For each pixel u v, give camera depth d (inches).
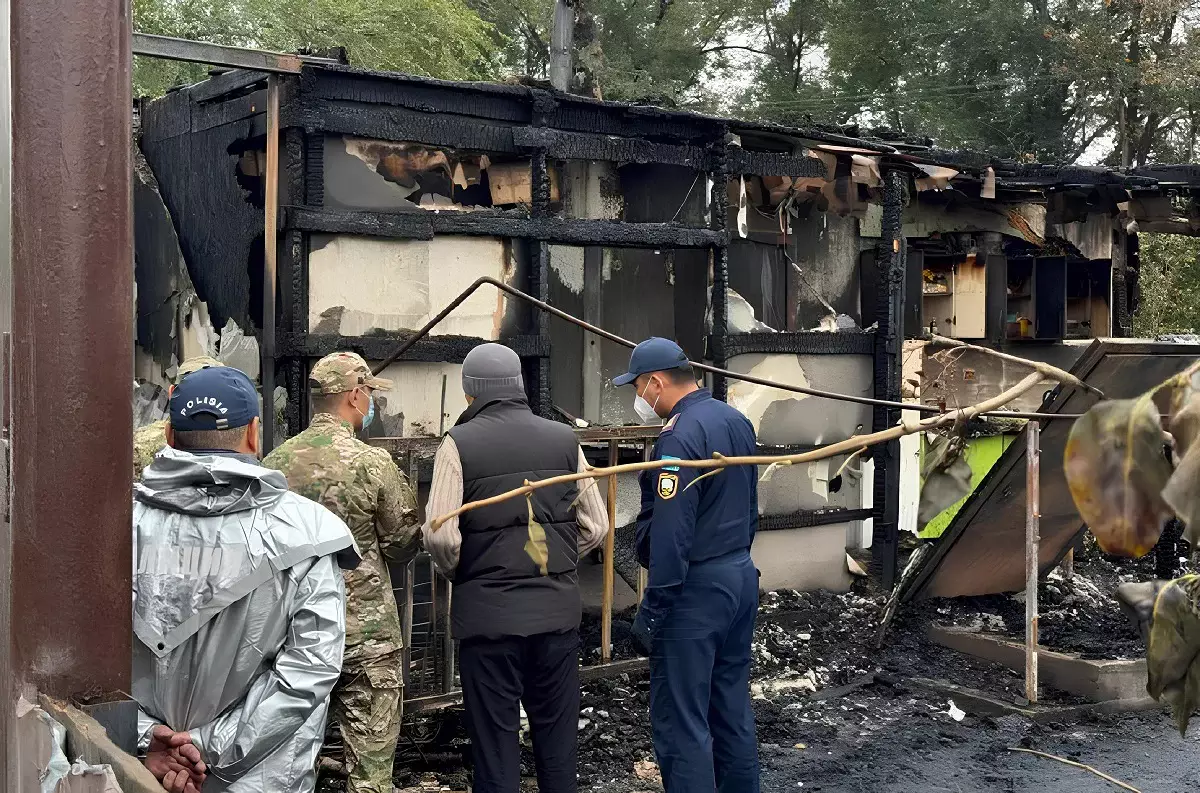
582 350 257.8
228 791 86.9
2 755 72.1
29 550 72.1
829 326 292.8
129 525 75.2
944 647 248.1
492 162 221.9
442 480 141.3
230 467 89.3
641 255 265.1
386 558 145.9
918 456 329.1
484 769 142.2
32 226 71.7
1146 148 999.6
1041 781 177.9
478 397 147.3
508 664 141.8
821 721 205.0
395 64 727.1
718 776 153.6
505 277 220.1
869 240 303.1
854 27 1173.1
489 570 141.6
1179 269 642.2
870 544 323.9
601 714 196.7
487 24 826.2
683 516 140.6
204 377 93.9
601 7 1195.3
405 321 207.6
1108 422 45.2
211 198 223.0
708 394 152.5
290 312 195.6
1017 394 54.4
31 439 72.2
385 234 202.2
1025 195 373.4
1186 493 42.7
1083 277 417.7
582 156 228.5
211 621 87.5
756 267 275.1
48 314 72.1
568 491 146.3
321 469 138.3
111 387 74.1
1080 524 247.1
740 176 261.1
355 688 139.5
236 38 670.5
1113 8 963.3
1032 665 211.0
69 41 71.8
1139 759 187.9
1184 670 56.7
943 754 189.8
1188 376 44.8
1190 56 893.2
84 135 72.5
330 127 195.9
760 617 251.9
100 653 74.0
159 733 83.5
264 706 86.9
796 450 272.5
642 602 143.9
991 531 241.9
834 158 271.6
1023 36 1028.5
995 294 366.9
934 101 1080.8
